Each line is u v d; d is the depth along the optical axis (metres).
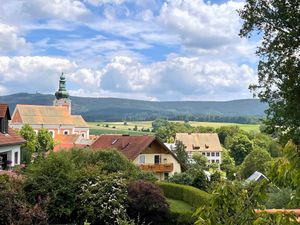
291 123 23.41
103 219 21.42
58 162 21.66
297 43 22.98
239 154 108.69
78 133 131.38
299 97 23.05
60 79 141.50
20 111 120.75
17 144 34.34
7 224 18.45
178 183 34.97
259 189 3.67
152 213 22.52
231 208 3.66
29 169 22.11
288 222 3.39
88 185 21.56
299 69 23.02
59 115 127.25
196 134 125.75
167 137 137.88
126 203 22.16
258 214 3.58
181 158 78.88
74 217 21.41
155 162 51.91
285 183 3.65
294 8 22.78
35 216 17.92
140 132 173.62
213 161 122.62
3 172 23.61
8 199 18.53
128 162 29.14
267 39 24.52
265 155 70.69
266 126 25.09
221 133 148.75
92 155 27.81
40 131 83.88
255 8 24.17
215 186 3.95
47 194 20.50
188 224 22.89
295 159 3.61
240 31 25.17
